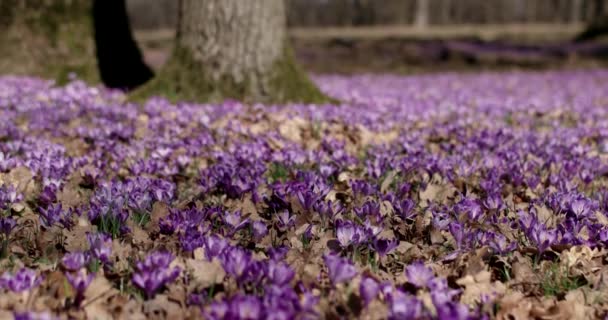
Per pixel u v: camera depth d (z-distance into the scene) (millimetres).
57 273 2209
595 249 2715
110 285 2188
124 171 3871
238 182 3379
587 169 3955
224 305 1844
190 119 4852
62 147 4031
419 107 5926
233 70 5516
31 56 6523
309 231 2705
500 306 2195
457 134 4707
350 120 4988
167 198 3133
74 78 6477
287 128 4688
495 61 13352
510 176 3830
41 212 2807
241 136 4539
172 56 5645
